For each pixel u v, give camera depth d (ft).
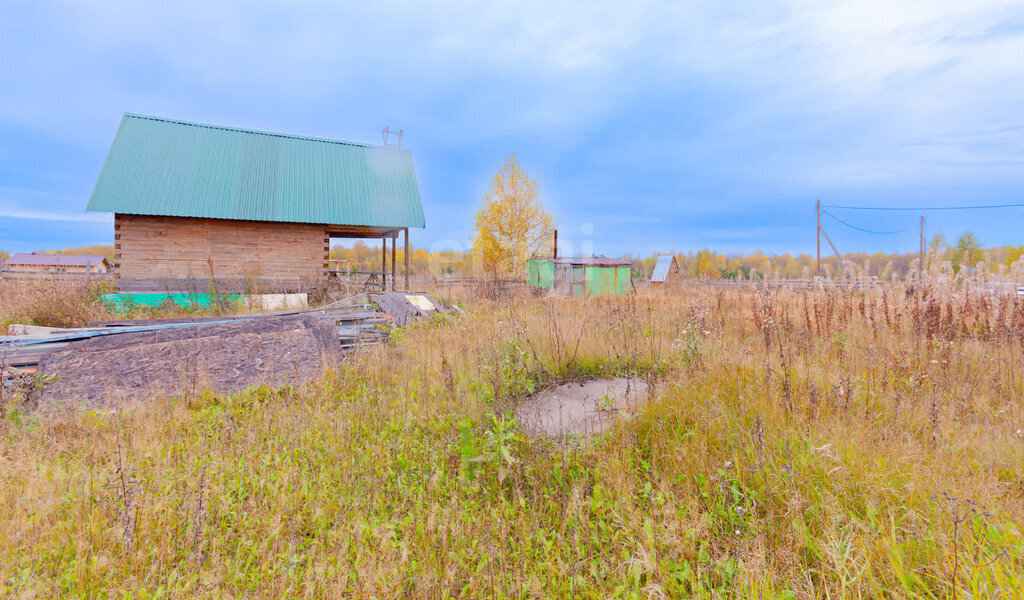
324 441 14.75
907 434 12.57
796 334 23.36
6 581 7.80
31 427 14.79
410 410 17.08
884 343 22.49
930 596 7.51
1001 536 8.27
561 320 30.58
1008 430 12.98
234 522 10.21
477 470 11.98
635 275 146.61
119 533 9.29
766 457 11.55
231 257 52.90
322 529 10.11
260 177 57.47
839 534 8.89
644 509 10.52
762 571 8.14
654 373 20.06
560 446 13.34
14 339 23.49
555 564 8.99
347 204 59.57
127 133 54.80
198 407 17.83
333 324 26.55
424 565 8.73
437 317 36.78
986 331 23.76
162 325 30.53
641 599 8.11
